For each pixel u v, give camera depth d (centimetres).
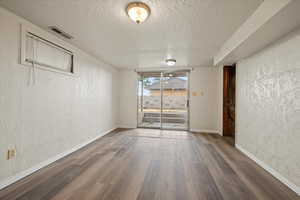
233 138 388
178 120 532
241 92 292
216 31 222
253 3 155
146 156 266
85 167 221
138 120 525
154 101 545
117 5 161
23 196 154
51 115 235
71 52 279
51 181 183
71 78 280
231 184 181
